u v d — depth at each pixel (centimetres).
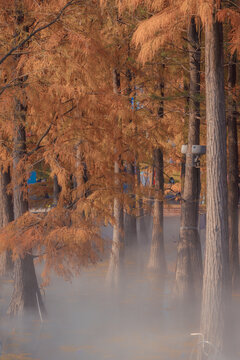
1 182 3428
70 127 2456
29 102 2342
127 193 3069
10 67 2334
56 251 2300
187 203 2886
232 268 3172
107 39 2986
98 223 2489
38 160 2461
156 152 3625
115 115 2581
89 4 2239
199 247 2892
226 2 2048
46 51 2203
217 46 1841
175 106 3108
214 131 1841
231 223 3192
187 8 1812
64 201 2562
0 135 2558
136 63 3122
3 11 2338
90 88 2441
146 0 2122
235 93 3077
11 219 3428
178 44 2939
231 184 3219
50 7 2269
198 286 2864
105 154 2584
